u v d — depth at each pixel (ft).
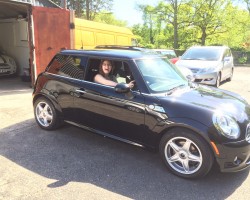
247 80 47.06
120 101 14.61
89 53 16.78
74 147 16.33
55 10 35.19
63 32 36.37
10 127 19.45
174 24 124.98
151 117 13.53
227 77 42.34
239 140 12.16
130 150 16.02
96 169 13.83
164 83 15.23
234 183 12.80
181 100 13.46
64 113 17.60
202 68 34.50
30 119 21.27
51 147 16.28
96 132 16.12
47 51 34.99
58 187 12.17
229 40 132.26
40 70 34.58
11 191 11.79
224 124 12.23
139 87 14.40
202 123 12.23
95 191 11.96
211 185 12.60
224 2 119.65
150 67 15.61
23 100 27.58
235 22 124.26
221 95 15.15
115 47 19.44
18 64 44.83
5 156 15.02
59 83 17.49
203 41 126.93
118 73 15.72
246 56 107.65
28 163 14.29
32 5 32.96
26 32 42.52
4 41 46.16
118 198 11.52
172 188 12.34
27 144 16.63
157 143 13.91
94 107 15.78
